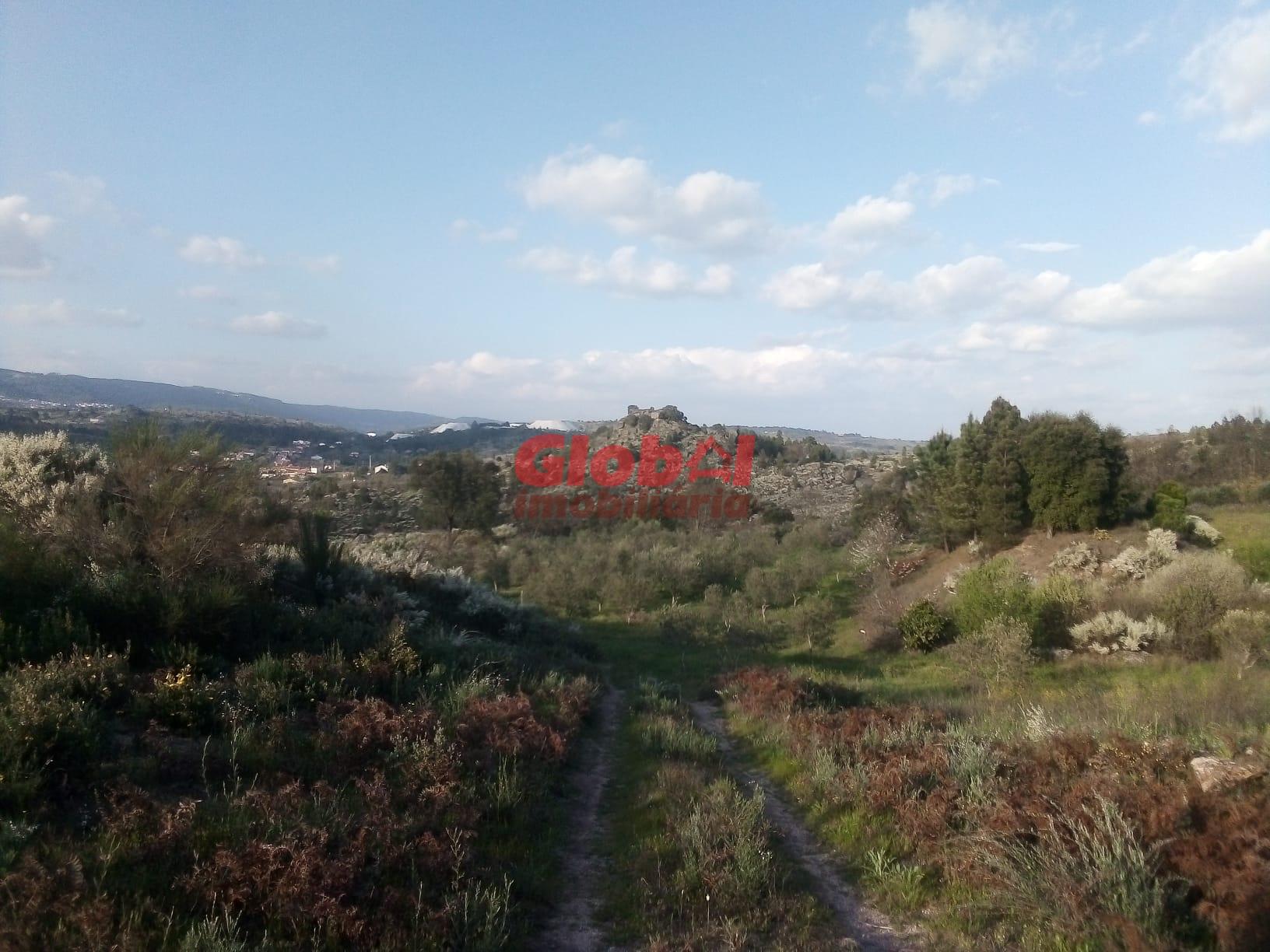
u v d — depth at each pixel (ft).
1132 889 15.75
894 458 229.86
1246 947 14.34
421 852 19.29
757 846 21.47
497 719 32.19
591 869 22.22
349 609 46.42
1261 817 17.49
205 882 16.14
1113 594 67.31
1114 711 35.99
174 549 37.27
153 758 21.86
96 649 28.22
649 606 107.76
